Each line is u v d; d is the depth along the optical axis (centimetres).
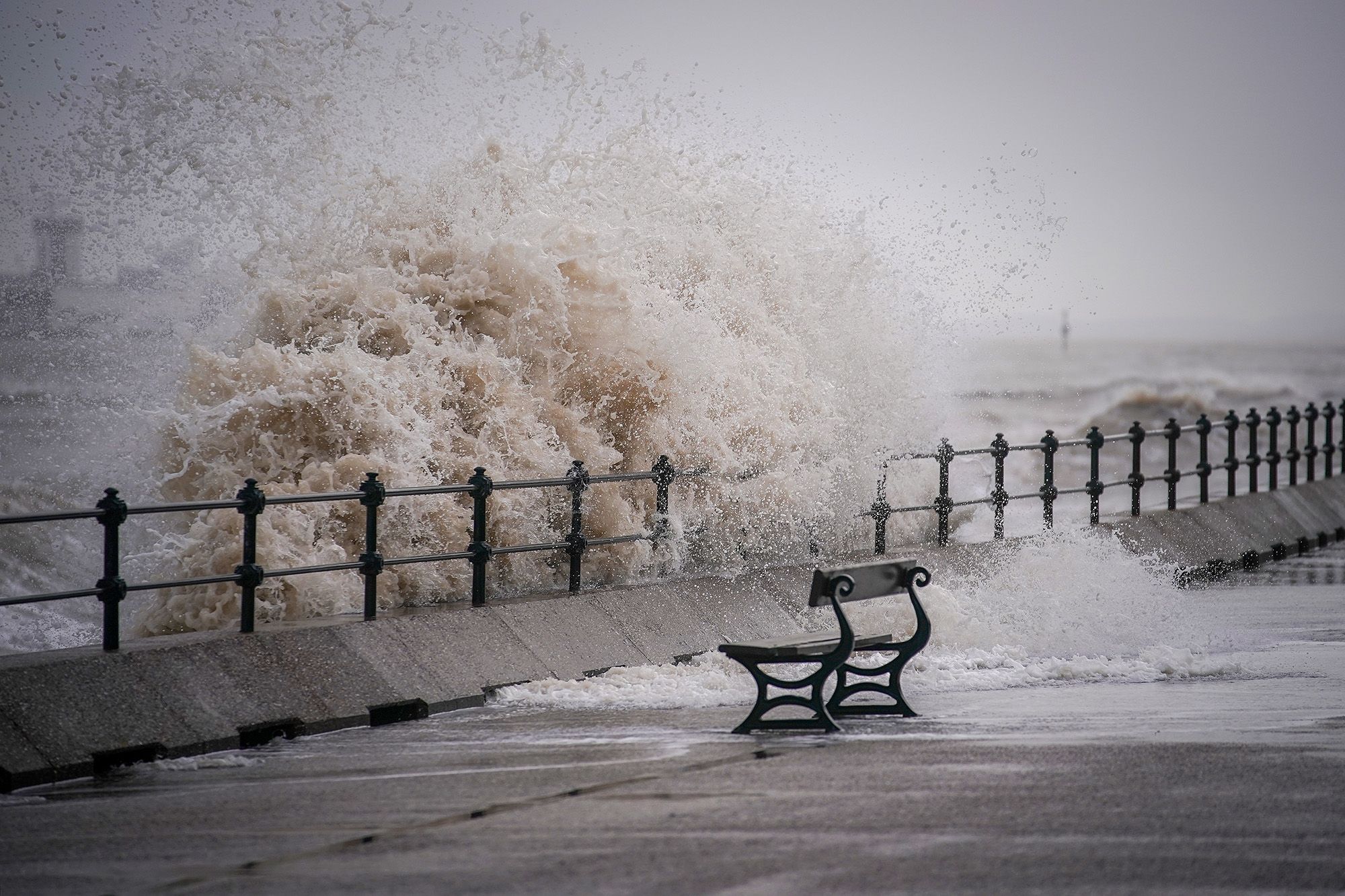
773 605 4850
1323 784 2689
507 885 2058
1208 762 2895
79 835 2434
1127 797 2581
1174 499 7519
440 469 4738
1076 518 7156
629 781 2780
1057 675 4122
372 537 3825
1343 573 7288
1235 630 5075
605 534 4950
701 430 5244
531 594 4428
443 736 3331
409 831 2400
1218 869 2109
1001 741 3148
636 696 3834
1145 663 4269
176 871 2180
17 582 6016
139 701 3133
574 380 5175
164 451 4750
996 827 2366
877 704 3616
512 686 3884
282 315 5112
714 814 2483
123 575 5003
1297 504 8931
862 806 2530
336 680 3512
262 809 2609
